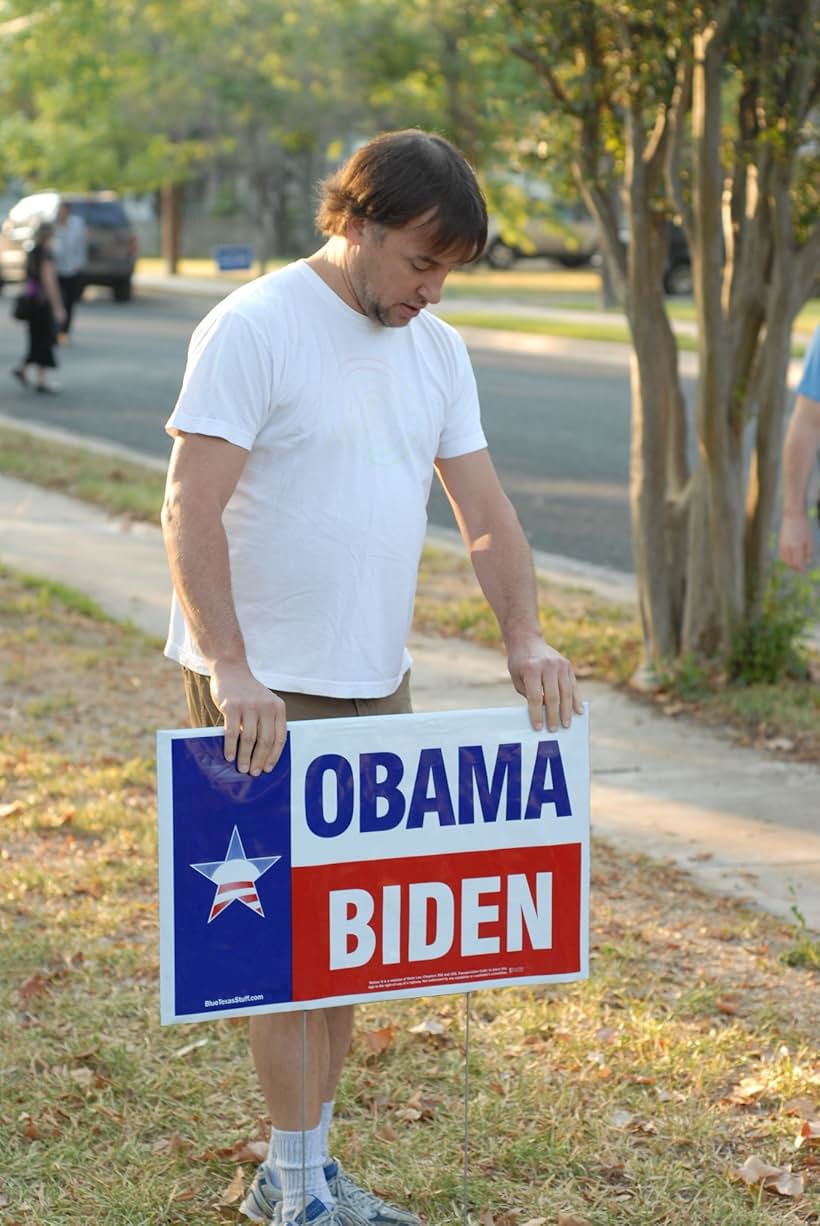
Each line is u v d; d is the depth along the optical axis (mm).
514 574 3006
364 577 2854
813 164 6742
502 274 39031
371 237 2652
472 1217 3221
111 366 20094
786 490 5145
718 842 5293
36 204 31875
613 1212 3229
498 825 2803
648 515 6926
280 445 2793
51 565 9359
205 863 2650
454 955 2816
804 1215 3225
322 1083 3066
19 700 6711
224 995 2695
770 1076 3691
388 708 2988
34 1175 3334
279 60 31641
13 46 37062
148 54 33594
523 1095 3629
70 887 4758
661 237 6711
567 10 6395
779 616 6988
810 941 4473
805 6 6168
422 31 24344
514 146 8445
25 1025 3945
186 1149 3430
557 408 16547
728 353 6598
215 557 2721
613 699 6887
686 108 6367
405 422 2859
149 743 6203
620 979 4211
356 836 2723
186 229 48500
